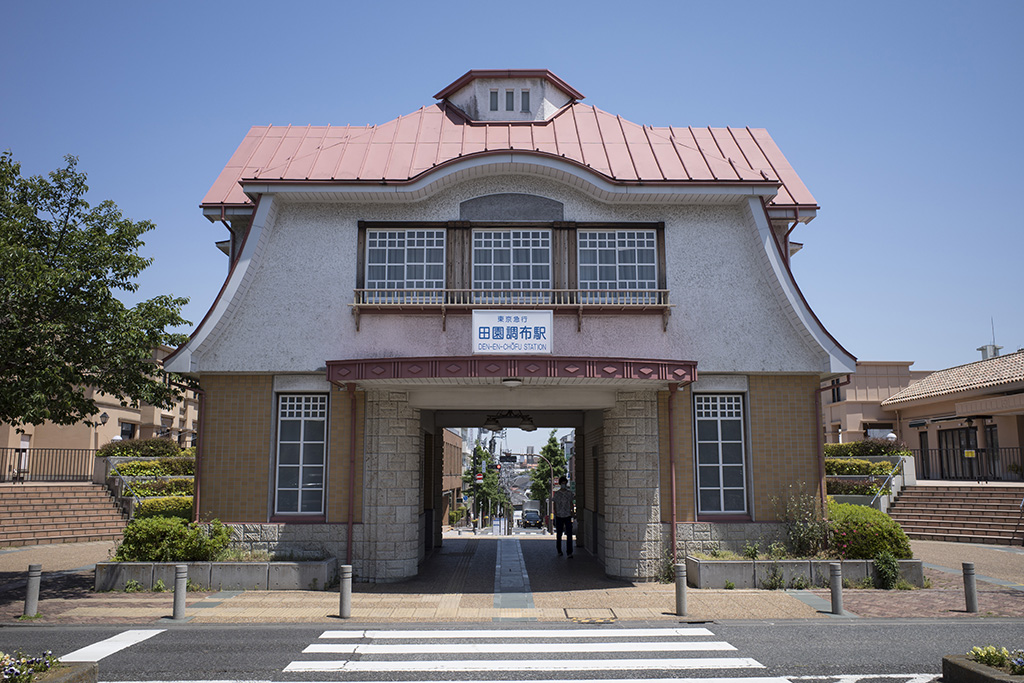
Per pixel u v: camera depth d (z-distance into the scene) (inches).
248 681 303.1
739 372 589.6
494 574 603.2
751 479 581.3
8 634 385.1
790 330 594.9
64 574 578.6
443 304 580.7
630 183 591.2
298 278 596.7
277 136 693.9
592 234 613.0
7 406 470.6
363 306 581.9
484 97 730.8
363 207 609.3
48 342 482.6
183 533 531.5
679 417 587.5
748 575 525.3
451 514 2021.4
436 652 352.2
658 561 565.3
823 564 526.6
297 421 588.1
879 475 954.7
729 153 680.4
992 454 1160.2
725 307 599.2
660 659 339.3
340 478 573.0
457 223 606.2
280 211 607.8
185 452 1048.2
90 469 1131.9
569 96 772.0
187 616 430.6
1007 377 1095.6
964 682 284.4
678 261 606.2
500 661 336.2
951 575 577.3
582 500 825.5
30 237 511.8
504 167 599.2
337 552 561.0
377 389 575.8
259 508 569.6
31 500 831.1
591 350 587.5
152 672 313.9
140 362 531.8
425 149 647.1
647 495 571.2
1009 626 406.6
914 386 1432.1
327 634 388.8
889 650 354.3
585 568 640.4
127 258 520.1
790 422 590.9
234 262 631.8
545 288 603.8
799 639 378.6
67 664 264.4
